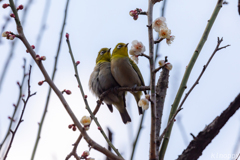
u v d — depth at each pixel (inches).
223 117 258.2
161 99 348.2
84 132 263.3
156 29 264.4
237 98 251.8
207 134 263.4
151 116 254.8
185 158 269.1
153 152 256.1
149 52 258.1
